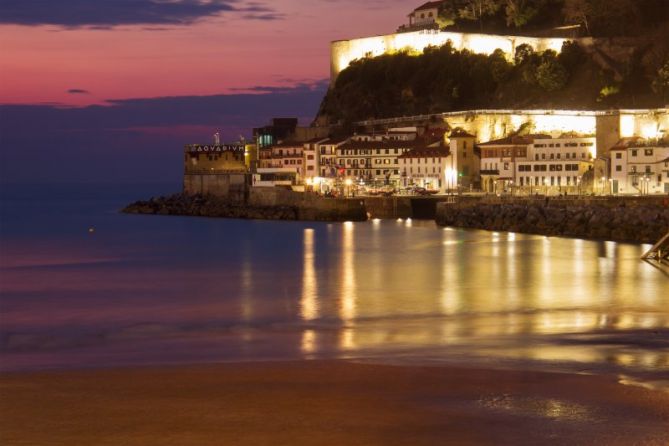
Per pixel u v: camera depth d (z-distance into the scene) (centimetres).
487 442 4069
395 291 9631
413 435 4166
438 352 6034
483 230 19025
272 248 15650
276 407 4619
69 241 18450
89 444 4091
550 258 12838
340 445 4053
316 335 6944
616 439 4078
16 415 4512
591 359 5706
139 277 11650
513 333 6812
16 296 9812
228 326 7531
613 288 9562
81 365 5766
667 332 6762
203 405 4662
